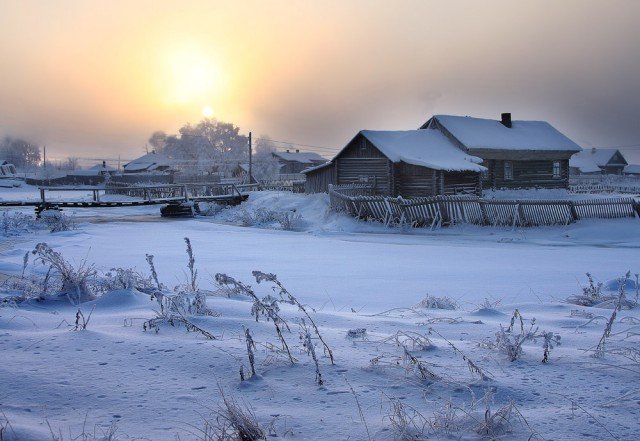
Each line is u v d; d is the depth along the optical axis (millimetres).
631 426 2951
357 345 4758
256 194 46344
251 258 17000
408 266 15258
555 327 5996
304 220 33719
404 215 30438
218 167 89125
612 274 13477
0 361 4129
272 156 117500
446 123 47469
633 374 3857
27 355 4316
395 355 4383
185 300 6574
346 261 16453
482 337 5344
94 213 44594
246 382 3729
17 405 3326
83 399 3445
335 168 43156
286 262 15992
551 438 2822
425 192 39375
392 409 3277
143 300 7414
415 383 3721
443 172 39094
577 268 14945
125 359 4234
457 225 29672
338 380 3811
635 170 119125
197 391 3604
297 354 4418
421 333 5465
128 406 3342
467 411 3197
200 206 44875
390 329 5691
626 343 4914
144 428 3020
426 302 8148
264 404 3385
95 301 7445
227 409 3172
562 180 52344
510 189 48969
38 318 6012
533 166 50531
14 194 81562
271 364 4145
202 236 25781
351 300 9586
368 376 3893
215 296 7941
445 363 4215
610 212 30359
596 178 93875
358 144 42219
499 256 18438
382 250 20281
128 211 47250
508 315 6941
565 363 4191
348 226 30453
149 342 4676
